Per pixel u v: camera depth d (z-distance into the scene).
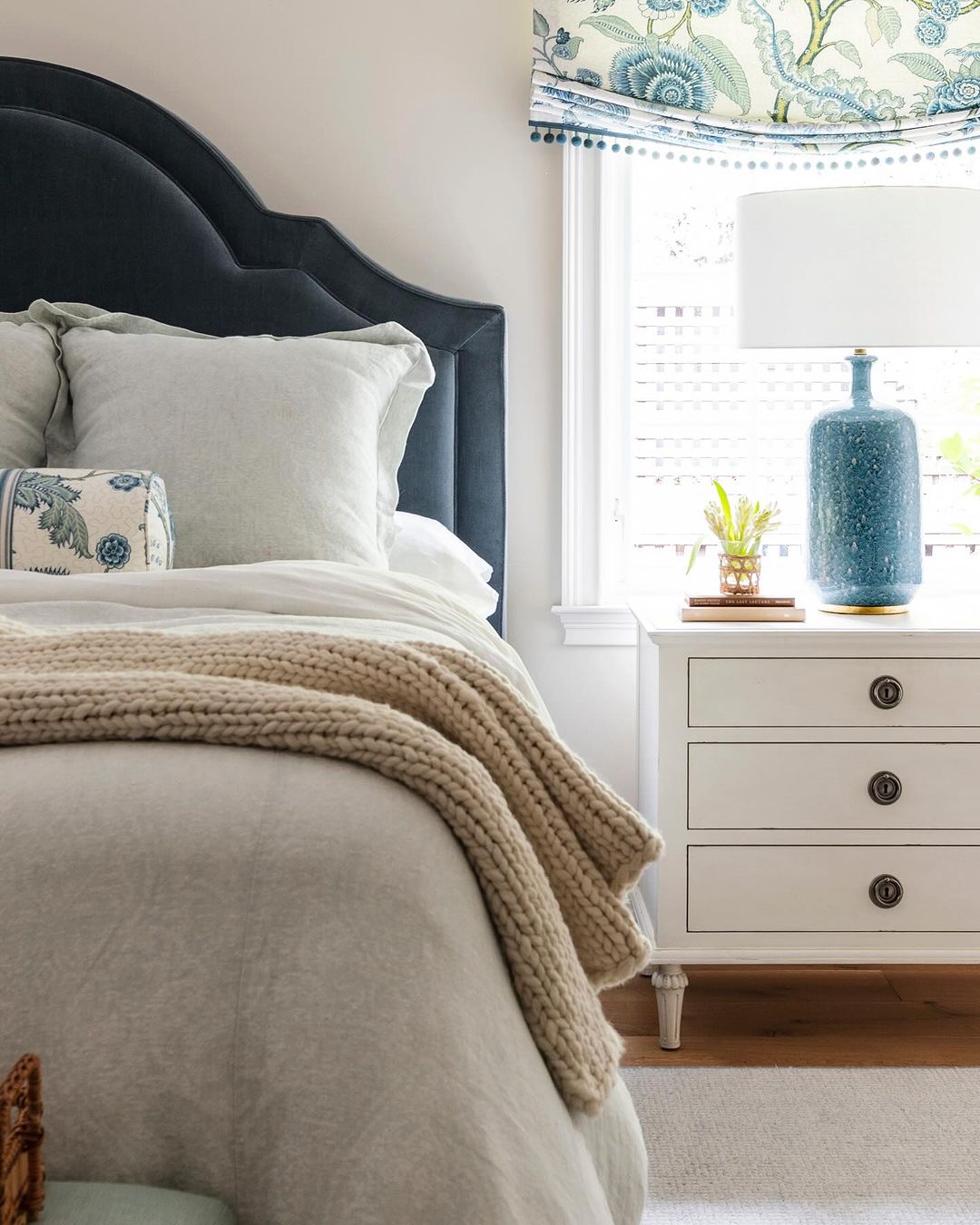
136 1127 0.80
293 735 0.98
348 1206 0.76
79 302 2.57
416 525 2.39
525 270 2.69
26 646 1.14
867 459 2.33
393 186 2.68
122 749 0.97
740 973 2.53
